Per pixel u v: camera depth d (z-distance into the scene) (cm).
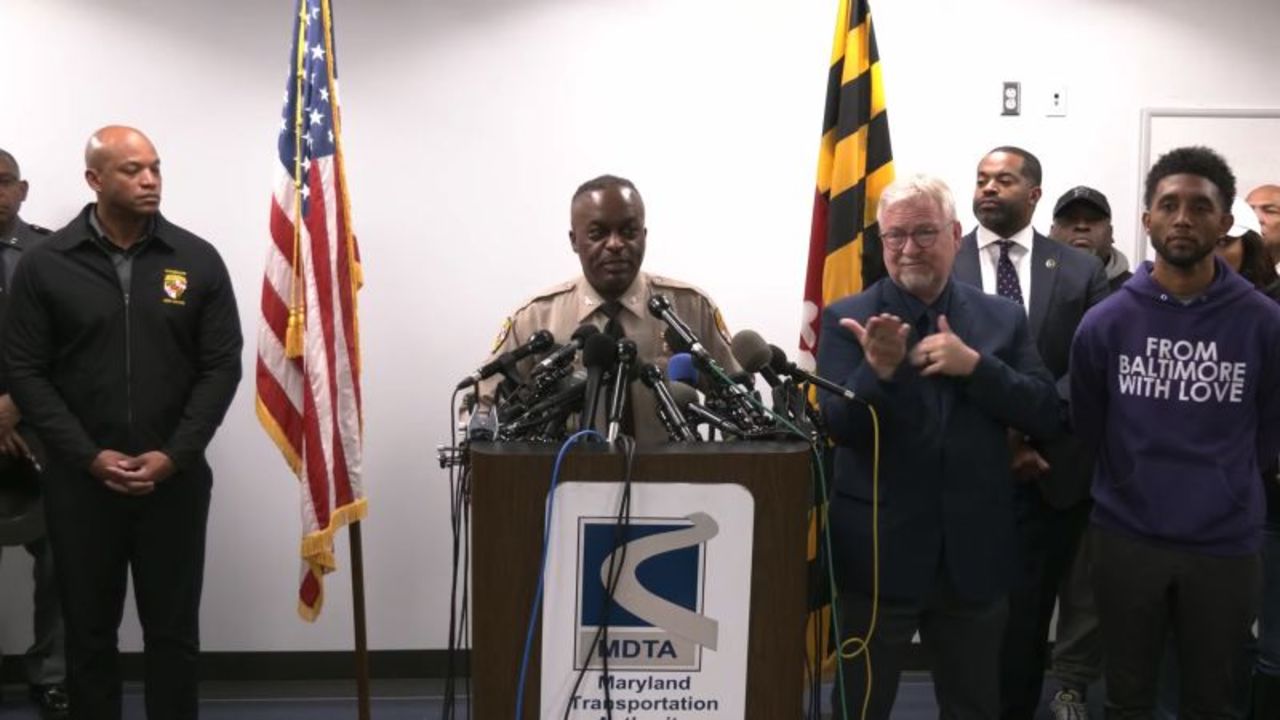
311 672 420
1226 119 427
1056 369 329
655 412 281
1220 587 265
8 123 401
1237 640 268
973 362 244
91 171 315
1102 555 278
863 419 251
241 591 417
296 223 342
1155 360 269
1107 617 279
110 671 324
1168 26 425
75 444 307
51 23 401
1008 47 424
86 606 317
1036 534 323
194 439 315
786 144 421
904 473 249
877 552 251
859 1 342
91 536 315
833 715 261
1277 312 265
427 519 420
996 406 246
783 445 203
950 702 260
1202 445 266
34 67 401
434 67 413
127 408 315
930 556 250
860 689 257
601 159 418
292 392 341
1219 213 261
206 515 331
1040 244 342
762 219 422
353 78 411
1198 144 428
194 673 328
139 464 310
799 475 195
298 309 340
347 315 341
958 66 423
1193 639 270
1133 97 427
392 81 412
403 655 421
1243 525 265
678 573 196
